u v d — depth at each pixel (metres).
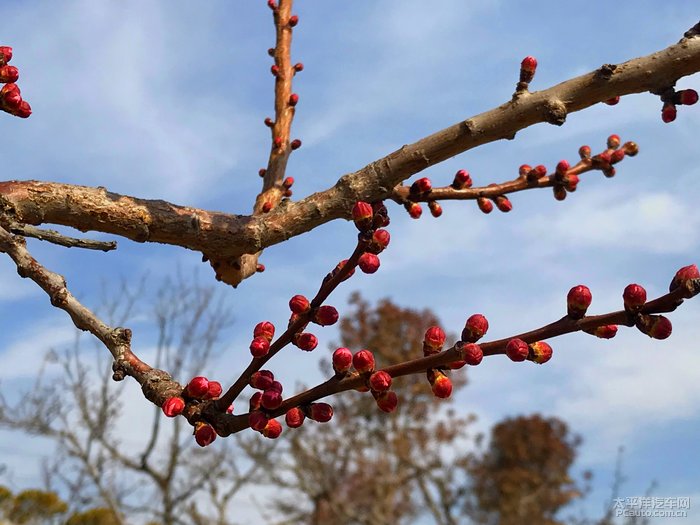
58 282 0.19
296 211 0.24
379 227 0.17
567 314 0.16
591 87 0.21
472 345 0.16
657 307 0.15
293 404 0.17
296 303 0.17
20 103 0.21
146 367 0.18
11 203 0.22
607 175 0.31
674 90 0.20
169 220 0.24
